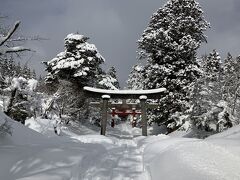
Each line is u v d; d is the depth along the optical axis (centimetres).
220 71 2322
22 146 895
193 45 2706
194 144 746
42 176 616
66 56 3022
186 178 525
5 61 1091
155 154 940
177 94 2658
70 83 2628
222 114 1986
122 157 1064
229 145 657
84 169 795
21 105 1688
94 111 3192
